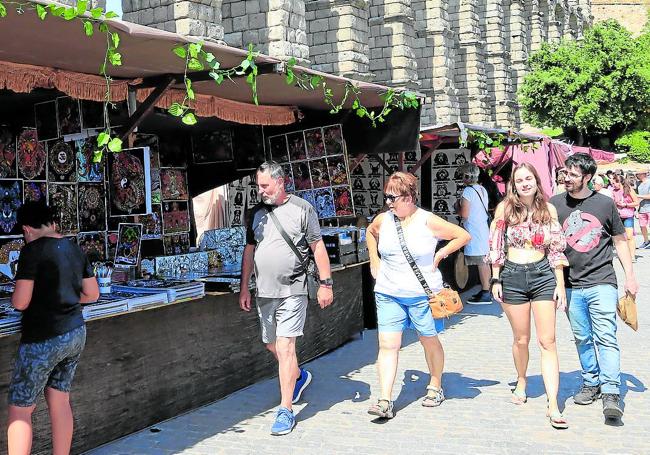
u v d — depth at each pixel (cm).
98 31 463
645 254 1817
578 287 592
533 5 5488
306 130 895
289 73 603
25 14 417
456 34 4103
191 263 775
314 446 531
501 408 612
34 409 481
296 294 568
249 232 596
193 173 953
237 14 1948
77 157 745
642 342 861
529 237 575
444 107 3416
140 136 855
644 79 4544
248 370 688
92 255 759
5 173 673
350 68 2338
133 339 556
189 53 509
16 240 681
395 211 586
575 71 4666
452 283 1184
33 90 619
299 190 907
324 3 2352
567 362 769
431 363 620
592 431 553
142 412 565
